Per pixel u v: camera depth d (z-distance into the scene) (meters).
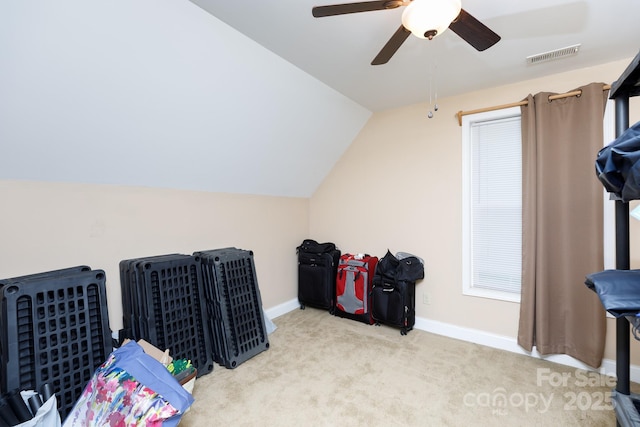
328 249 3.41
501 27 1.77
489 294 2.63
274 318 3.28
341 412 1.77
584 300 2.20
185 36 1.67
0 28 1.23
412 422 1.69
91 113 1.68
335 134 3.21
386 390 1.98
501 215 2.64
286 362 2.34
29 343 1.46
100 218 2.02
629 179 0.95
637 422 1.11
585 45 1.96
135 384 1.30
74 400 1.56
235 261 2.47
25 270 1.72
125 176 2.11
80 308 1.63
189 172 2.45
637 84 1.22
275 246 3.39
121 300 2.12
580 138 2.20
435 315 2.91
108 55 1.53
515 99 2.52
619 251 1.27
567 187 2.25
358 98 2.87
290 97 2.48
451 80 2.49
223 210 2.84
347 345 2.62
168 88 1.84
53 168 1.78
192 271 2.23
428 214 2.96
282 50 2.03
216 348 2.31
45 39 1.34
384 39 1.91
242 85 2.13
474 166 2.76
